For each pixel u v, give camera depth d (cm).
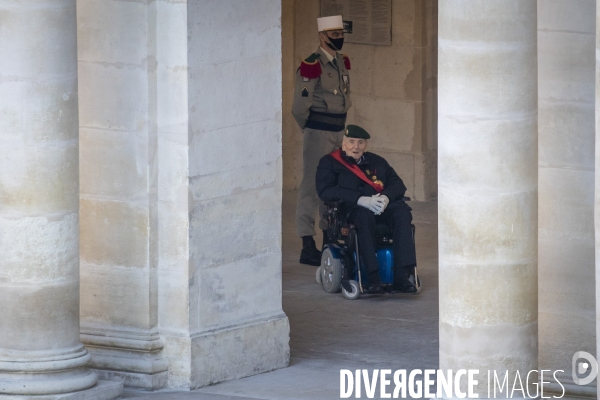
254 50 3066
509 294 2530
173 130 2948
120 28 2950
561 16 2627
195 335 3002
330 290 4003
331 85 4422
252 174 3098
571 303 2702
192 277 2988
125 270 3012
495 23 2456
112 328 3036
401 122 5541
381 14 5528
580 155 2652
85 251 3042
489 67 2466
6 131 2755
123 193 2994
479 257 2516
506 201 2500
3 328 2806
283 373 3164
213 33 2969
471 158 2491
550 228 2695
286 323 3216
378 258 3938
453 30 2477
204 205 2994
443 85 2509
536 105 2525
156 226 2997
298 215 4438
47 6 2742
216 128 3002
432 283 4134
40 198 2772
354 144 3962
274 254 3183
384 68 5553
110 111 2978
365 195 3925
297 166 5841
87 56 2980
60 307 2822
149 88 2947
